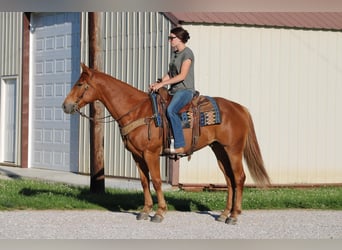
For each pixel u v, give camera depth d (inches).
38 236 390.3
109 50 744.3
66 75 816.9
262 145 697.6
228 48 677.9
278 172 705.6
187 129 440.8
